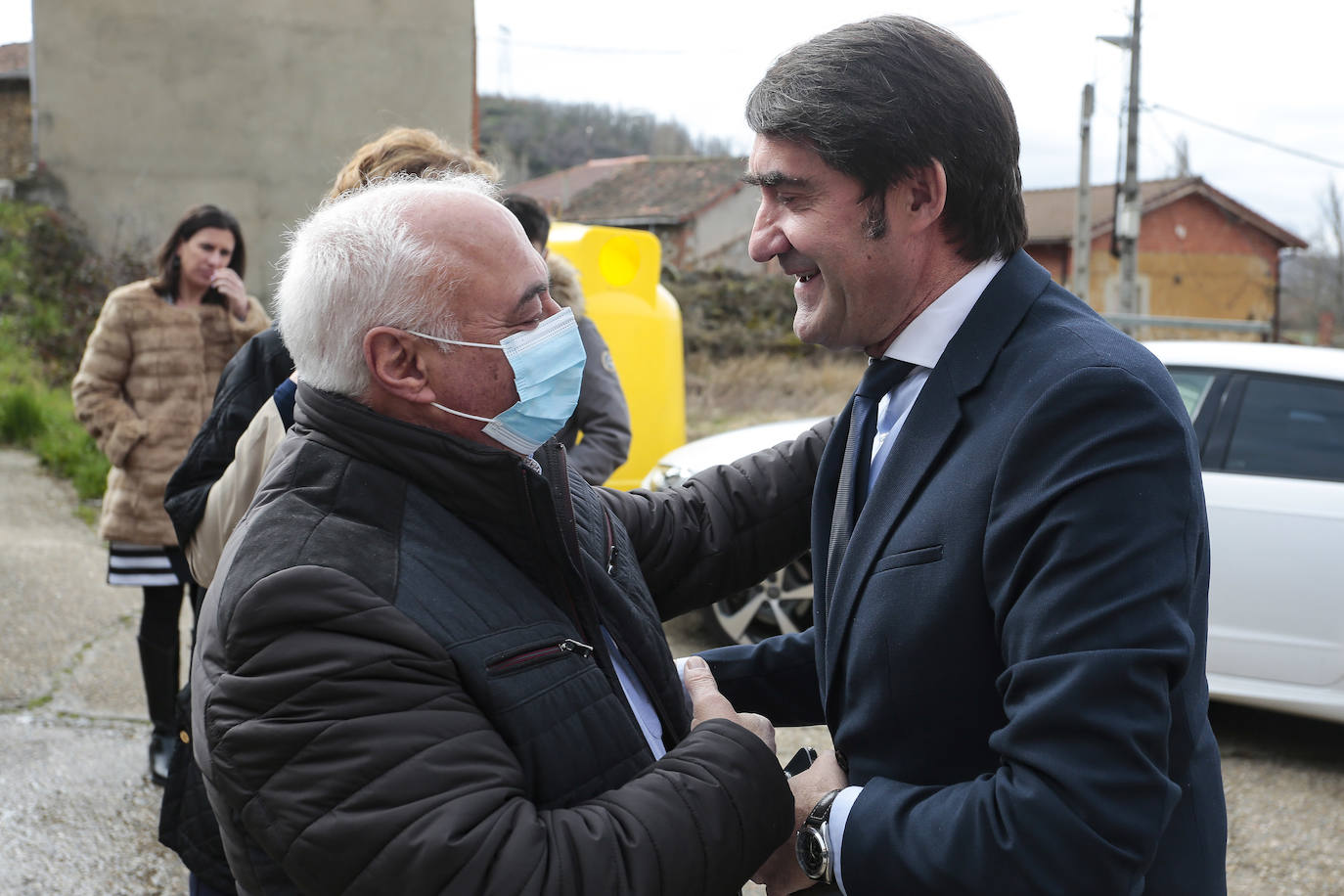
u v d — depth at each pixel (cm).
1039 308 127
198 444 202
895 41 124
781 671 165
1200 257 3106
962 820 112
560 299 309
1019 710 109
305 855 110
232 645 115
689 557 170
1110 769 104
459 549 126
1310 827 333
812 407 1537
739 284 1927
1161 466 110
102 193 1280
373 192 133
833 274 129
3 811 316
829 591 143
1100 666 105
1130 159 1727
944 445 124
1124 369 113
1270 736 407
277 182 1306
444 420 130
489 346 128
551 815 116
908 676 123
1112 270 3042
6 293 1130
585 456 309
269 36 1288
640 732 135
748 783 124
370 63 1307
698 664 151
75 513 652
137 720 382
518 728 120
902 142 122
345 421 126
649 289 539
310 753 110
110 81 1273
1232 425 395
